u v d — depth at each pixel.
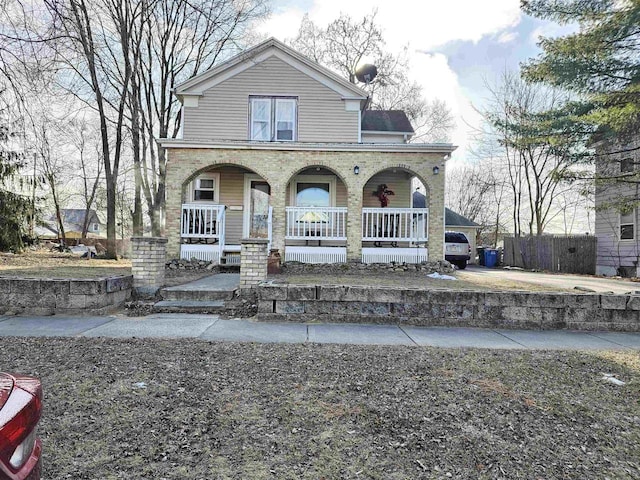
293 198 12.90
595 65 11.66
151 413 2.69
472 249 24.75
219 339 4.67
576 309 5.75
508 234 29.14
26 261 10.70
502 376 3.59
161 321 5.62
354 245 10.94
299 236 11.20
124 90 15.02
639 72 10.87
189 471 2.06
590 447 2.42
